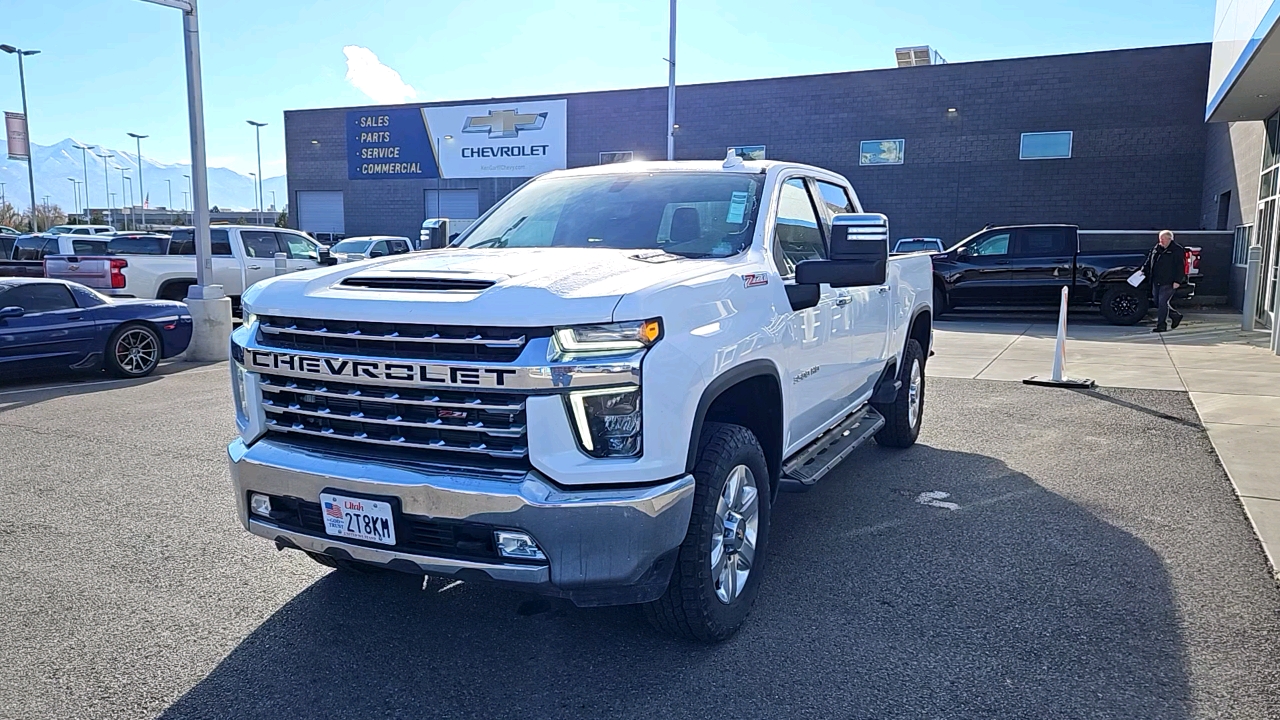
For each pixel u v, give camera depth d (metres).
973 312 19.44
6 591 4.04
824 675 3.25
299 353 3.14
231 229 16.72
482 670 3.32
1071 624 3.66
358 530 3.06
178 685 3.20
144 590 4.05
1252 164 17.69
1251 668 3.28
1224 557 4.40
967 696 3.09
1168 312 15.91
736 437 3.45
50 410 8.30
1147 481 5.77
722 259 3.78
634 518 2.89
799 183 4.80
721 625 3.42
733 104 28.73
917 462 6.29
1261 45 11.29
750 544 3.66
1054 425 7.48
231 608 3.86
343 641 3.55
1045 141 25.00
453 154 33.53
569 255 3.65
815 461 4.51
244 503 3.36
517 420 2.86
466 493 2.85
